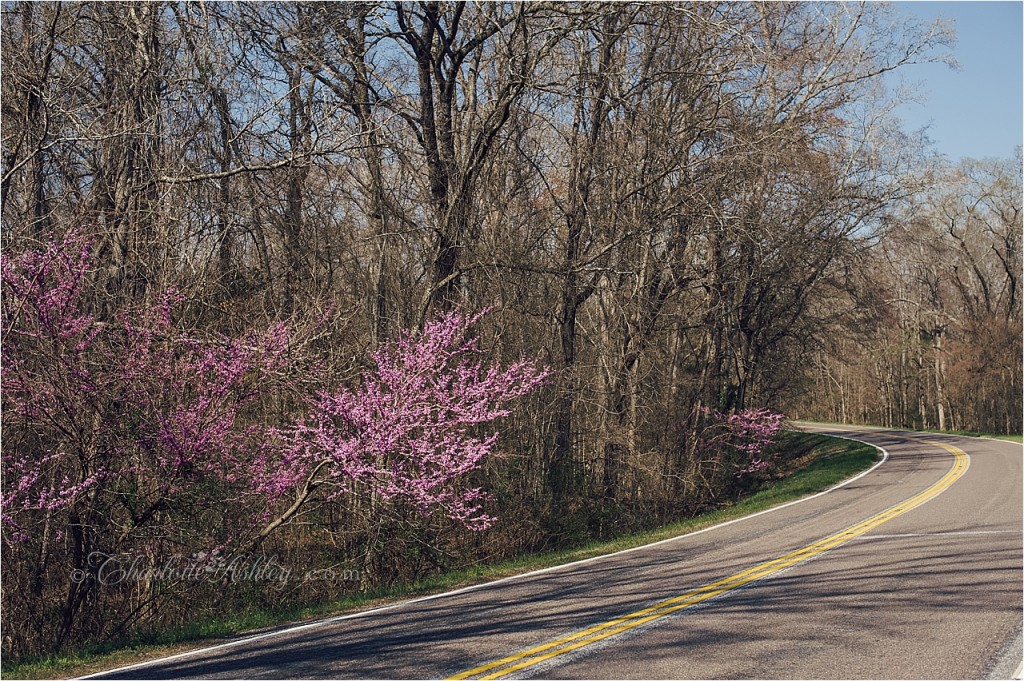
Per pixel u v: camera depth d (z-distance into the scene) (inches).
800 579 411.2
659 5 719.7
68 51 580.1
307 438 538.9
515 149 794.2
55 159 544.4
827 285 1246.3
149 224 532.7
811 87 1013.2
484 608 383.6
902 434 1872.5
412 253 741.3
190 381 469.4
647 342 948.0
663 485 964.6
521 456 736.3
